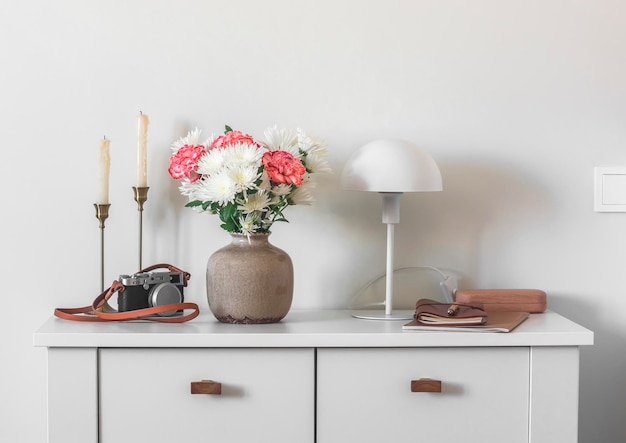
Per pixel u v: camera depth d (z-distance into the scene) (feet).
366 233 6.32
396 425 5.23
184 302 6.04
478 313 5.42
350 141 6.28
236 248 5.51
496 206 6.36
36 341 5.07
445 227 6.36
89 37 6.15
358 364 5.21
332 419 5.22
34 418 6.22
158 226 6.24
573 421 5.24
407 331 5.23
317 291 6.33
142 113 6.19
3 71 6.12
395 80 6.29
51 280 6.20
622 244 6.38
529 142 6.35
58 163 6.17
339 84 6.27
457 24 6.29
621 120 6.34
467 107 6.32
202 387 5.11
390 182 5.42
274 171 5.25
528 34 6.32
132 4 6.17
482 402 5.24
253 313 5.46
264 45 6.23
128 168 6.21
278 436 5.21
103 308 5.88
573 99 6.36
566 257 6.38
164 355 5.16
